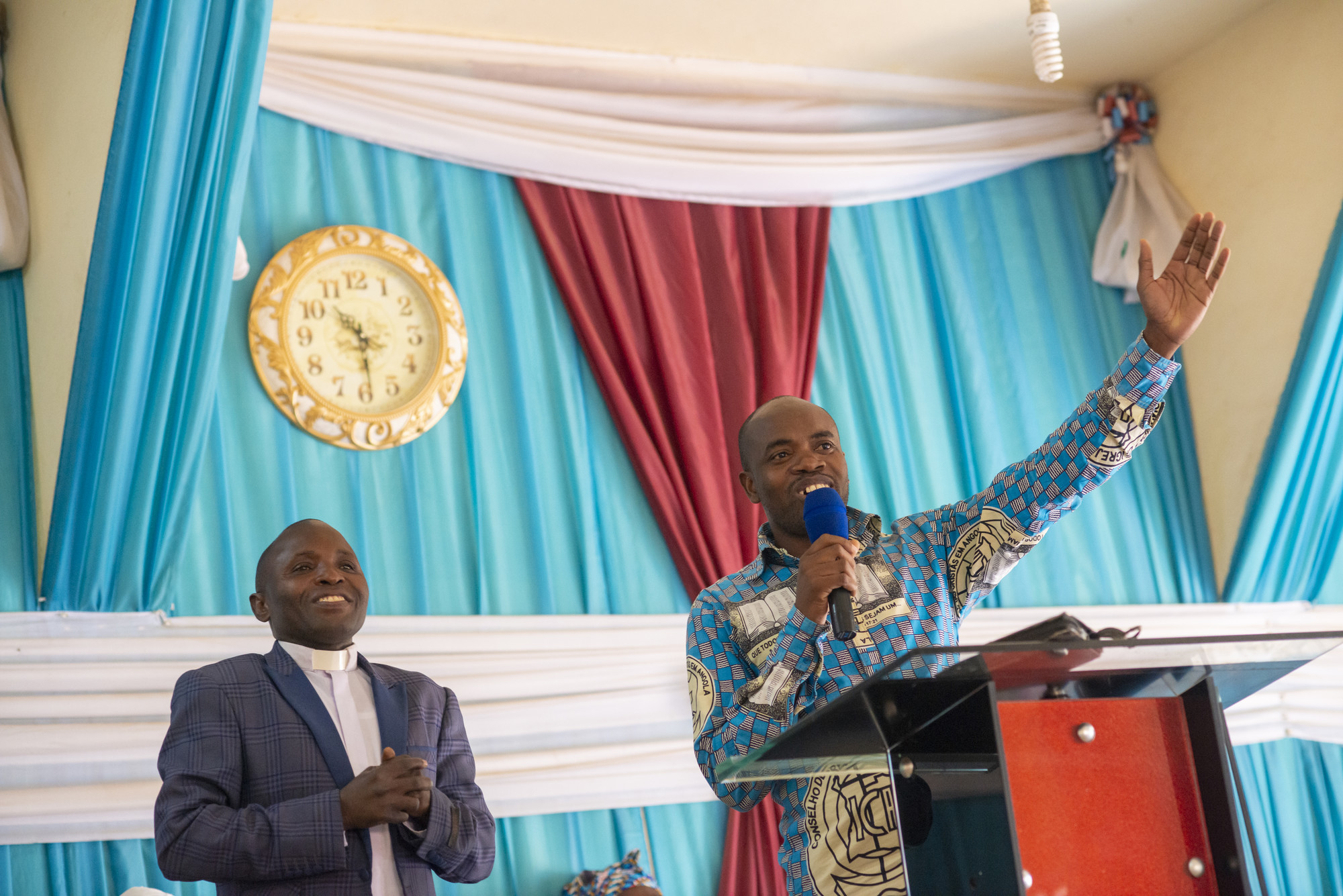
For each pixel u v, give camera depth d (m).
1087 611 4.50
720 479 4.00
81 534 3.02
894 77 4.69
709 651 1.76
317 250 3.63
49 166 3.15
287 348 3.52
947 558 1.85
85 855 2.86
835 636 1.53
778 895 3.64
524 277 4.02
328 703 2.23
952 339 4.63
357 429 3.57
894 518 4.32
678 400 4.01
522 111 4.06
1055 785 1.23
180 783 2.01
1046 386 4.73
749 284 4.33
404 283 3.76
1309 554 4.75
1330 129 4.47
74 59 2.99
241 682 2.16
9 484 3.14
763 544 1.87
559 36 4.19
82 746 2.89
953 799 1.22
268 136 3.73
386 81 3.90
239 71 2.86
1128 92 5.03
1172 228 4.84
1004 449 4.59
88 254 2.90
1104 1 4.51
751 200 4.37
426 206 3.93
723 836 3.71
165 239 2.84
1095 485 1.74
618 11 4.11
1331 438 4.59
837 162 4.49
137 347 2.90
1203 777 1.25
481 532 3.70
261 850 1.92
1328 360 4.51
